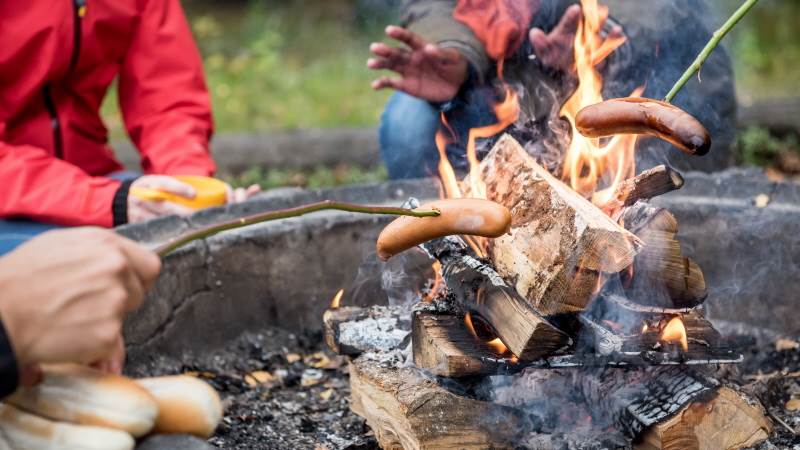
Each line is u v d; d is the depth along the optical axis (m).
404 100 3.09
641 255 1.57
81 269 1.08
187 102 2.81
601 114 1.46
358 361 1.74
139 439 1.20
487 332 1.65
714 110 2.72
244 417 1.94
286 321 2.39
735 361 1.58
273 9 9.05
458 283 1.67
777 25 8.11
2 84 2.48
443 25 2.47
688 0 2.57
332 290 2.43
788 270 2.28
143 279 1.15
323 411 2.00
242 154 4.74
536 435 1.64
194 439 1.21
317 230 2.38
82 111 2.68
